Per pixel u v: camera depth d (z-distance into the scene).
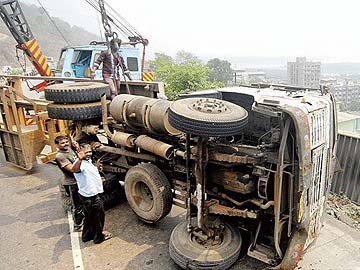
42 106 6.96
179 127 3.46
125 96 5.16
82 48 12.20
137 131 5.17
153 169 4.75
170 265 4.20
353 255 4.35
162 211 4.70
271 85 5.17
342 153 6.30
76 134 5.86
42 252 4.57
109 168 5.82
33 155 7.62
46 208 5.90
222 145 3.86
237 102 4.42
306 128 3.31
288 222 3.63
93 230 4.74
